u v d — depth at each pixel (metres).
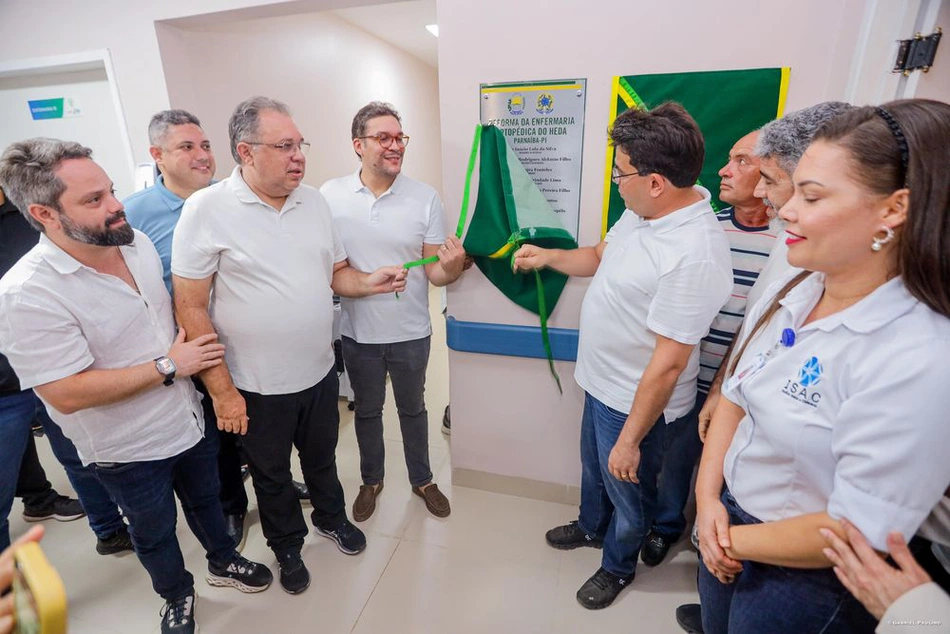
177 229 1.27
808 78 1.28
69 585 1.64
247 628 1.48
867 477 0.60
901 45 1.10
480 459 2.03
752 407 0.78
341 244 1.62
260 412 1.42
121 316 1.17
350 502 2.03
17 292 1.02
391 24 4.05
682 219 1.09
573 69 1.42
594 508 1.64
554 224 1.58
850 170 0.58
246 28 2.79
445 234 1.73
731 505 0.90
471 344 1.82
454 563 1.71
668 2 1.30
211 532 1.54
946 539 0.72
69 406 1.09
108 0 2.22
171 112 1.67
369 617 1.51
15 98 2.75
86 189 1.02
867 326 0.61
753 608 0.83
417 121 5.59
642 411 1.16
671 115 1.05
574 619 1.50
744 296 1.37
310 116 3.49
